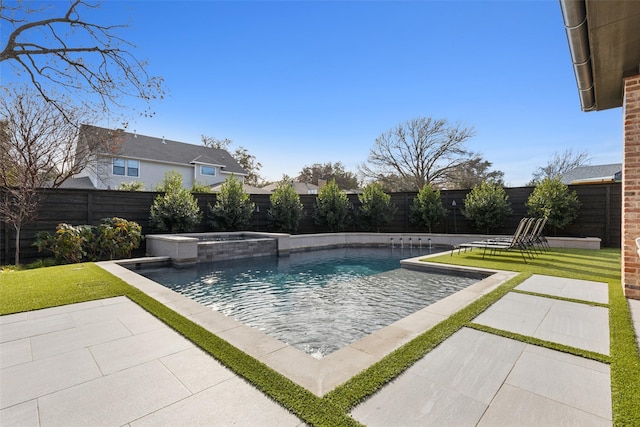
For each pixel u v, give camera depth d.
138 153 18.14
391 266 8.03
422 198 12.50
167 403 1.76
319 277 6.62
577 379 1.97
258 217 12.40
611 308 3.37
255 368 2.12
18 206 7.12
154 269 7.36
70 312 3.33
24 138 8.70
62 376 2.06
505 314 3.20
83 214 8.49
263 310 4.39
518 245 8.02
